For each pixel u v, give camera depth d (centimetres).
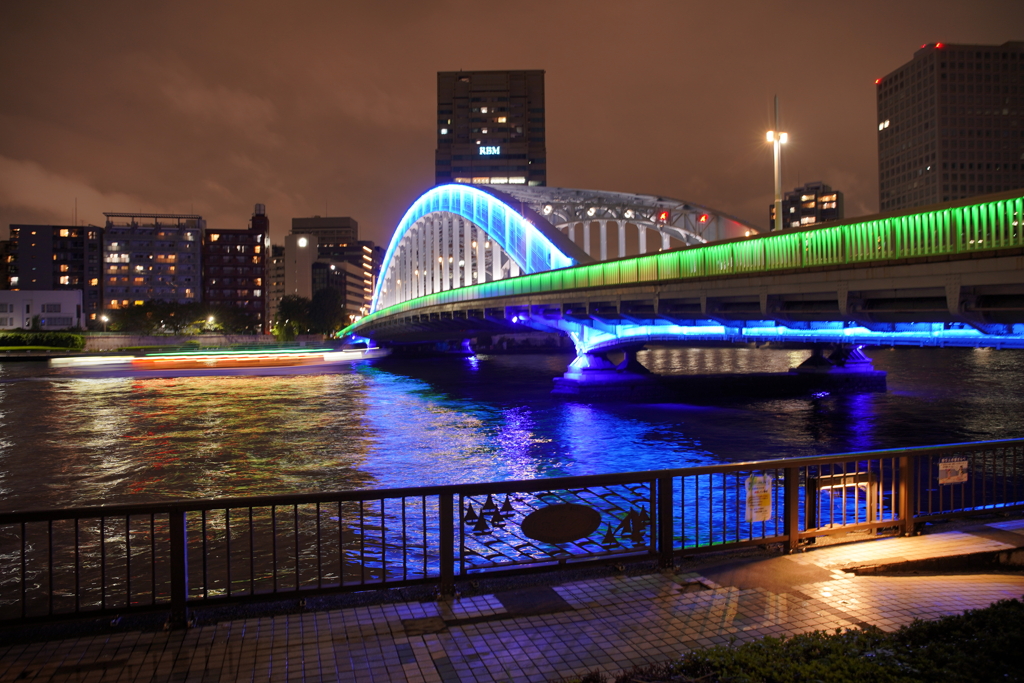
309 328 17238
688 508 1598
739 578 665
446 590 634
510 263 6712
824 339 3447
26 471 2469
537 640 537
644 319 4022
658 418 3919
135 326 13450
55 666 498
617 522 1366
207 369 9712
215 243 16388
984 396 5156
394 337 11488
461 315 6450
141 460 2656
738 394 5328
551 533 673
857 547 751
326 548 1356
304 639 541
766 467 745
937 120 19900
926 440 3134
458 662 502
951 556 724
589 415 4094
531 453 2761
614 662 498
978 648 459
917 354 13875
